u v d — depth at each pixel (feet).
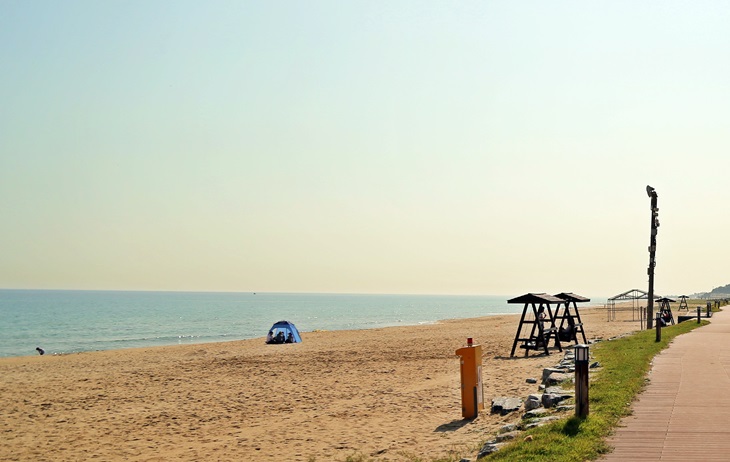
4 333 219.00
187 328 247.70
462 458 33.19
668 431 29.99
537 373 66.49
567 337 101.04
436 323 252.01
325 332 188.75
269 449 41.19
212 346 140.36
